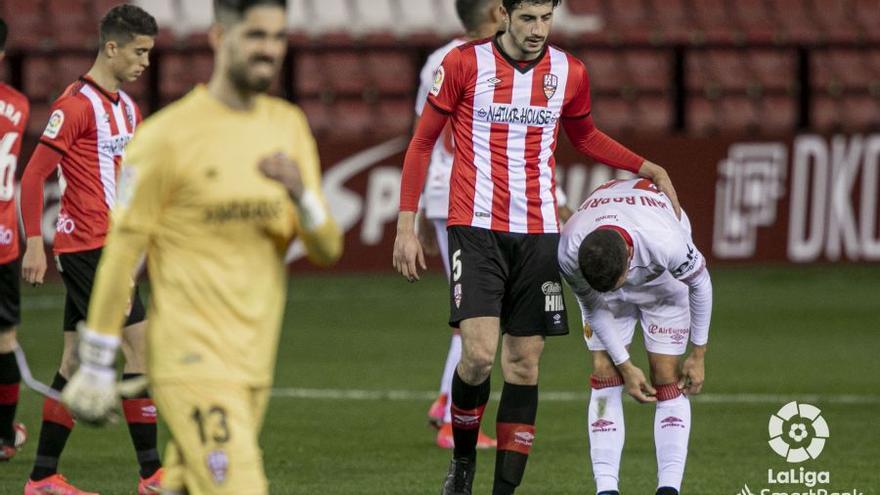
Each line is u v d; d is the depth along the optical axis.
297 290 50.47
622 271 18.06
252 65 13.43
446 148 26.72
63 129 21.64
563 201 27.52
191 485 13.65
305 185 14.12
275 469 24.00
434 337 41.09
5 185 24.17
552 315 20.44
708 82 63.53
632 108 61.16
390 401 31.25
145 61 22.30
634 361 36.16
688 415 19.84
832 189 52.81
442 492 21.22
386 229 51.62
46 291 49.00
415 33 63.66
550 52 20.42
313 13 67.12
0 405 24.31
